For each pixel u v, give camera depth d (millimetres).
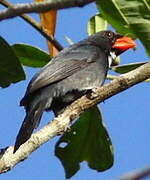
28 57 10883
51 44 10727
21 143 8164
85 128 11570
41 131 8398
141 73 8977
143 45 9523
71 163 12109
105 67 12531
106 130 11508
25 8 5535
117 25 9766
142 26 9445
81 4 5469
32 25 10023
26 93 10797
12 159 8047
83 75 12023
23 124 9953
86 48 12844
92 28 11656
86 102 8992
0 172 7977
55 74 11391
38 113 10586
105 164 11961
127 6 9414
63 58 12094
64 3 5469
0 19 5543
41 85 10961
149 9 9359
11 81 9555
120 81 9016
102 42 13328
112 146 11719
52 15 10438
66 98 11602
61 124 8578
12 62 9250
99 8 9562
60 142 11922
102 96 9047
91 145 11812
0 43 9055
